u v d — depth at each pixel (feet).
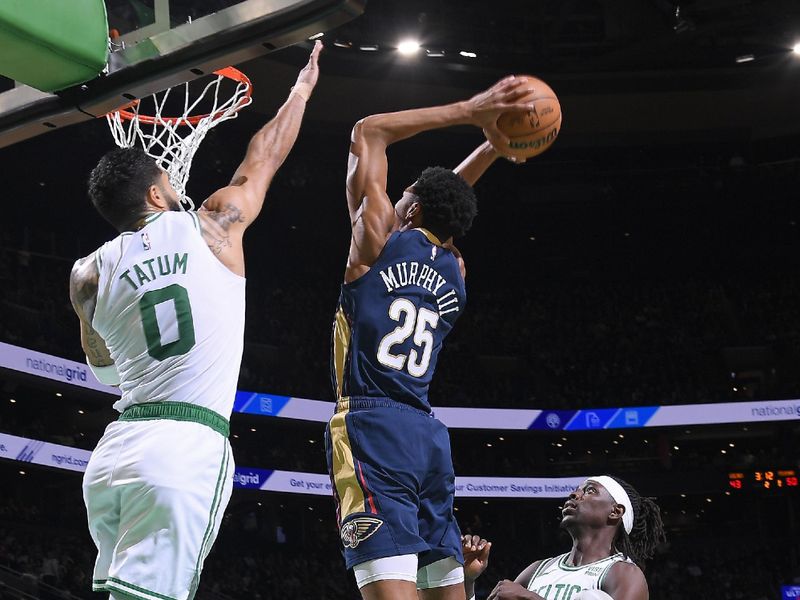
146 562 7.95
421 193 10.78
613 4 89.35
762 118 91.56
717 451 92.38
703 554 88.79
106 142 73.97
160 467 8.14
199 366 8.58
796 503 88.63
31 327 71.05
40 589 54.54
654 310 98.17
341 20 9.64
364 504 9.62
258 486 77.87
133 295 8.69
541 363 94.58
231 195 9.30
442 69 83.61
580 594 10.25
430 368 10.38
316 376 85.56
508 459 91.30
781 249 97.35
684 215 94.68
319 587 77.05
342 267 97.30
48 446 64.54
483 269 100.42
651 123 91.71
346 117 86.79
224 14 9.96
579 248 98.22
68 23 9.78
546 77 86.58
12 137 11.49
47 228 81.92
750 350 93.66
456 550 10.20
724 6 78.79
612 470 90.74
